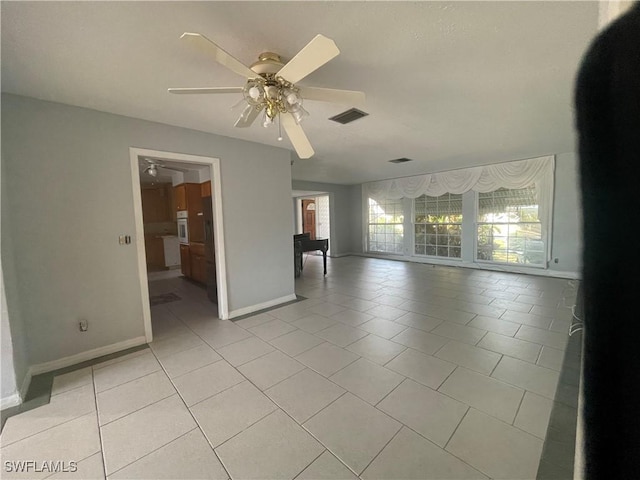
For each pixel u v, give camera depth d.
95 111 2.52
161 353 2.62
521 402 1.85
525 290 4.41
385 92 2.32
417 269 6.36
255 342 2.82
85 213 2.50
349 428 1.67
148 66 1.85
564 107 2.65
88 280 2.53
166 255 7.15
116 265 2.67
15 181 2.19
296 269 5.78
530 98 2.46
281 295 4.08
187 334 3.04
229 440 1.61
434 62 1.89
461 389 2.00
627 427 0.30
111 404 1.92
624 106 0.28
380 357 2.47
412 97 2.42
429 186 6.70
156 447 1.57
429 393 1.97
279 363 2.41
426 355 2.48
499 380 2.09
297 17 1.44
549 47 1.73
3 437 1.65
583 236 0.32
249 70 1.60
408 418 1.74
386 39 1.64
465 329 3.02
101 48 1.64
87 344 2.53
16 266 2.19
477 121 3.02
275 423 1.72
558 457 1.44
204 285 5.23
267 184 3.84
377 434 1.62
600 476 0.32
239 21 1.46
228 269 3.49
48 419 1.79
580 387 0.34
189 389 2.07
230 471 1.42
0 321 1.90
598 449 0.33
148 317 2.86
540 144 4.05
